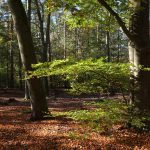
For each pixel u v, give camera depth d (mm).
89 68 7711
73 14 10688
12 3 14195
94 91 8922
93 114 8562
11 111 19062
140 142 9789
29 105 23016
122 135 10383
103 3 9492
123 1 10445
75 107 20438
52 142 10391
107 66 7910
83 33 54000
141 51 10367
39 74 8141
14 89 45438
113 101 9133
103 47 48250
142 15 10469
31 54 14297
